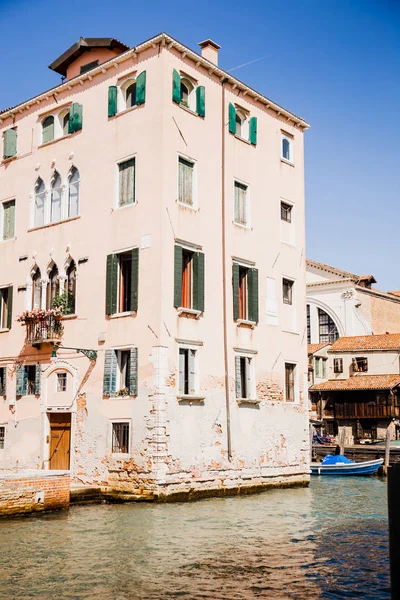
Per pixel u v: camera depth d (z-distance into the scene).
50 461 20.91
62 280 21.58
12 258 23.44
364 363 46.34
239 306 21.84
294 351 23.66
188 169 20.50
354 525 15.25
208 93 21.53
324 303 50.41
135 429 18.62
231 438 20.44
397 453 32.97
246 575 10.27
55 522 14.65
